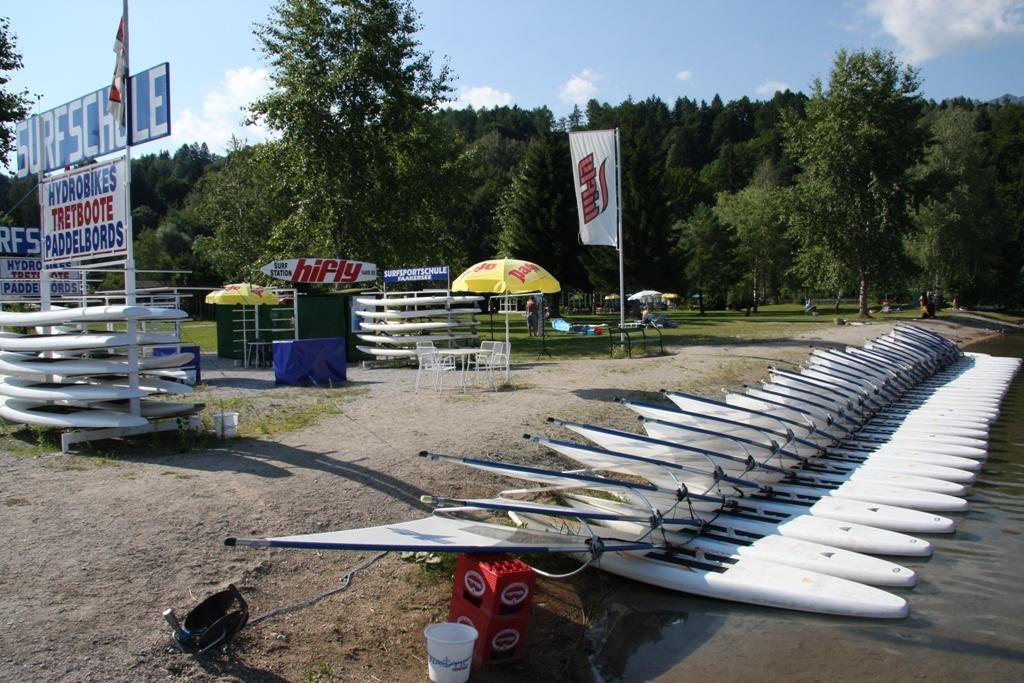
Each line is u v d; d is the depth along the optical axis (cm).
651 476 854
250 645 473
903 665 532
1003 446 1289
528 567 526
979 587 681
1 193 5506
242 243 4253
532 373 1712
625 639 577
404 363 1939
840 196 4328
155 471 782
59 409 962
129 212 906
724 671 525
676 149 11850
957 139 5384
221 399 1315
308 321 2011
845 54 4262
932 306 4075
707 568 689
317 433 1002
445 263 3375
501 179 6612
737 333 3031
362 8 2803
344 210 2797
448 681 470
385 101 2839
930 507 921
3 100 2448
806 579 660
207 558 565
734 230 6112
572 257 4616
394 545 496
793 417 1195
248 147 4422
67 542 571
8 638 434
